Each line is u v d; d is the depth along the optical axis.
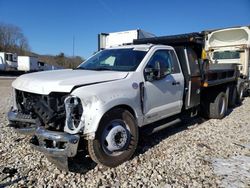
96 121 3.77
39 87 3.88
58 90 3.74
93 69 5.07
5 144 5.05
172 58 5.61
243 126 6.85
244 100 12.44
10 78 29.28
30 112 4.12
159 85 5.01
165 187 3.56
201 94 7.46
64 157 3.68
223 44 13.62
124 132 4.26
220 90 7.87
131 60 4.96
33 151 4.71
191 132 6.20
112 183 3.69
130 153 4.39
